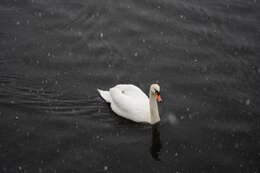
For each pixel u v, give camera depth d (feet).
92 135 58.59
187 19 83.35
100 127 60.18
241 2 88.94
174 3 87.71
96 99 65.05
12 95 64.80
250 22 83.15
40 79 68.33
